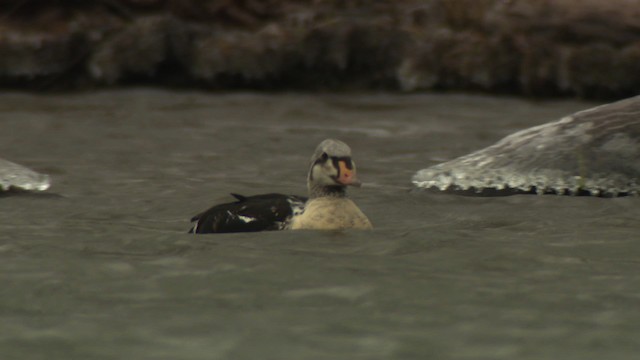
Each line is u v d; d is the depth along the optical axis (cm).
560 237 1018
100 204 1241
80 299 786
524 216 1150
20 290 810
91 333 702
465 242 990
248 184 1401
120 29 2688
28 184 1327
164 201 1269
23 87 2659
